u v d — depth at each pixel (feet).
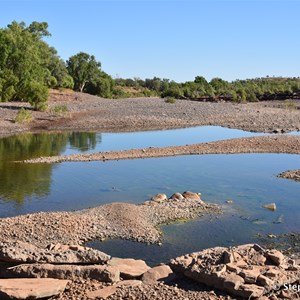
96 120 149.48
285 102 242.37
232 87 325.83
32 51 175.42
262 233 46.34
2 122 136.15
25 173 75.25
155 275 32.68
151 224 48.67
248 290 29.01
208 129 139.23
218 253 33.63
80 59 271.08
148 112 168.45
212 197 60.08
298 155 91.56
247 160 86.48
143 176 72.84
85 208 55.57
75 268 32.17
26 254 33.32
